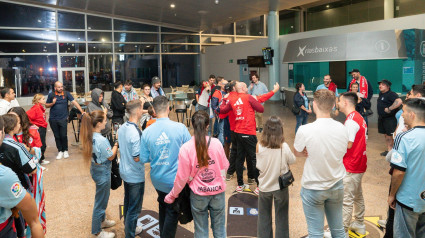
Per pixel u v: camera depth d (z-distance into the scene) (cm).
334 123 244
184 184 245
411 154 219
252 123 437
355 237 323
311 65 1366
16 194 150
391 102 591
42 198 278
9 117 253
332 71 1273
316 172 243
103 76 1831
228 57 1898
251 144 438
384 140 745
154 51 1980
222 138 621
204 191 247
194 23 1873
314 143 240
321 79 1292
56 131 655
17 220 187
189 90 1766
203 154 238
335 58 1048
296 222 360
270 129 271
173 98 1431
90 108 618
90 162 318
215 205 255
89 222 374
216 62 2022
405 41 938
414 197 222
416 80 945
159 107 272
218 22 1828
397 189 230
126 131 297
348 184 301
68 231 352
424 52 970
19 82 1595
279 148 273
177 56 2064
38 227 162
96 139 308
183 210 255
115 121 651
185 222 259
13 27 1561
